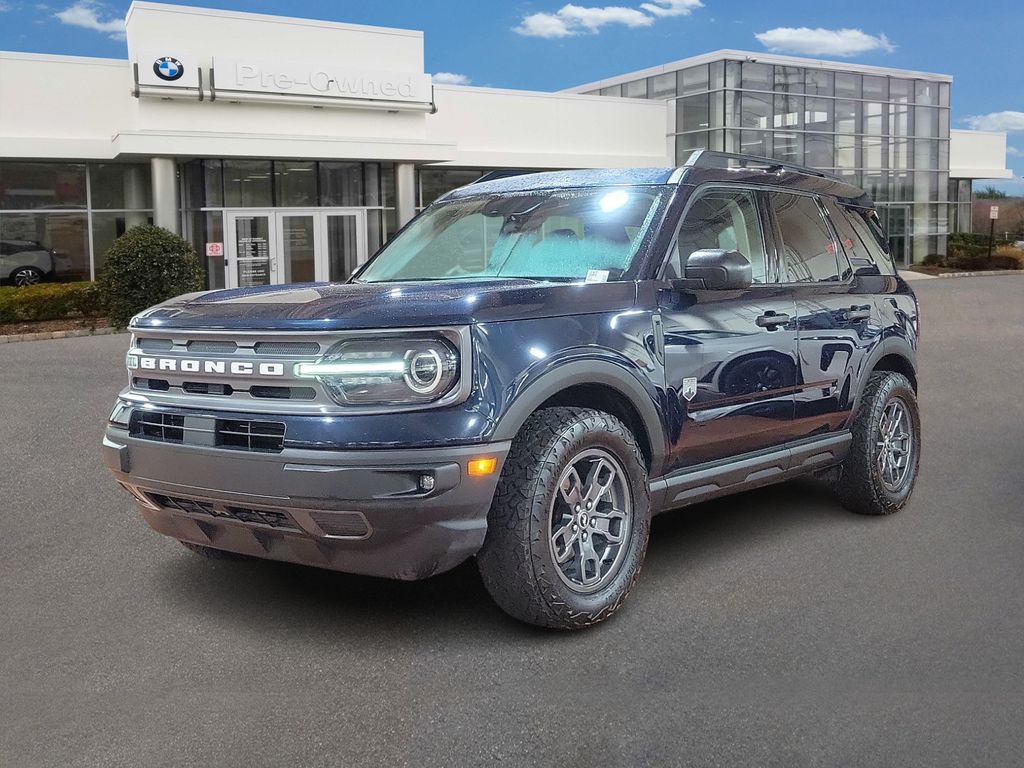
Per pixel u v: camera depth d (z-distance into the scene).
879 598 4.27
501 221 4.87
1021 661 3.60
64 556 4.91
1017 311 20.55
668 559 4.84
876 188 39.03
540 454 3.68
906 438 5.79
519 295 3.72
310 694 3.33
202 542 3.99
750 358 4.61
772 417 4.76
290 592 4.36
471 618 4.04
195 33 22.20
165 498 3.91
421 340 3.50
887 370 5.95
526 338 3.68
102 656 3.66
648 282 4.20
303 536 3.59
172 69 21.91
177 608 4.16
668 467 4.29
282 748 2.96
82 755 2.93
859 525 5.45
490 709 3.22
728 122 35.16
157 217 22.56
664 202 4.48
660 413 4.15
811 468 5.19
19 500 6.00
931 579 4.52
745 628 3.92
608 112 30.92
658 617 4.05
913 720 3.14
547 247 4.57
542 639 3.81
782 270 5.00
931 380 11.24
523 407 3.59
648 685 3.40
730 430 4.52
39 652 3.70
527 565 3.65
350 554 3.59
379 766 2.86
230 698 3.30
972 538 5.18
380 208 25.83
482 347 3.55
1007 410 9.28
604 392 4.05
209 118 22.70
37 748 2.97
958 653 3.67
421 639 3.81
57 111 22.22
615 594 3.93
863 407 5.50
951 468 6.85
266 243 24.52
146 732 3.07
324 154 23.62
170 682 3.43
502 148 29.22
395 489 3.41
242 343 3.66
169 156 22.36
